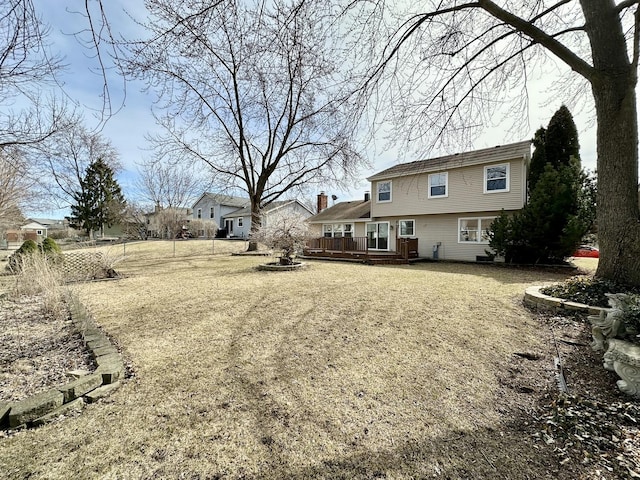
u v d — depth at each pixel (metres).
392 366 3.00
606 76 4.76
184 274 9.16
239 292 6.37
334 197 26.09
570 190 9.88
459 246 14.40
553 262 10.88
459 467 1.73
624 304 3.25
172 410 2.24
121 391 2.49
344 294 6.14
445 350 3.38
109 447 1.85
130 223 26.41
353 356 3.22
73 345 3.33
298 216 11.00
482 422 2.14
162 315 4.69
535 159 12.00
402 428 2.07
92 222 28.53
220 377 2.75
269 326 4.18
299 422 2.12
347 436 1.99
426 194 15.09
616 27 4.81
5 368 2.77
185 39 3.74
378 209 17.16
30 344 3.37
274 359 3.14
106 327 4.12
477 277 8.44
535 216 10.23
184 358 3.15
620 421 2.10
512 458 1.80
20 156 6.41
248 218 29.47
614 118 4.80
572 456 1.80
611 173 4.84
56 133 6.31
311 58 5.04
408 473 1.69
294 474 1.68
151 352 3.29
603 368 2.90
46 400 2.12
